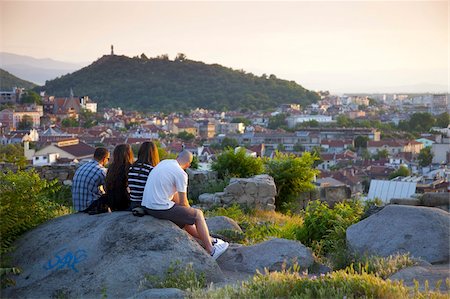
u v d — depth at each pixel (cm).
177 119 19850
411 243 791
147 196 747
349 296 564
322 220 1037
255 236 1045
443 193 1223
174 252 687
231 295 584
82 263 688
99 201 811
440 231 795
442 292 600
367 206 1222
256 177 1647
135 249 687
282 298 580
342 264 818
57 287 669
